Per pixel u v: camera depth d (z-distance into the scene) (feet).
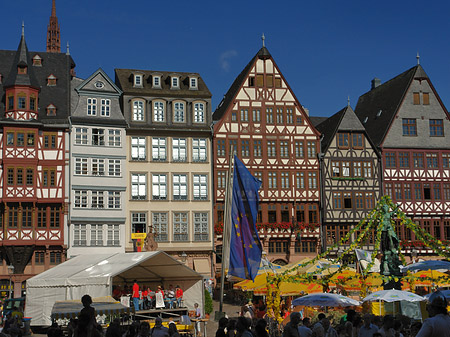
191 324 79.66
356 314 52.31
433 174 158.40
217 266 144.97
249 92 151.84
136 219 140.67
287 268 98.58
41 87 142.51
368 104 180.65
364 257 88.69
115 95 143.23
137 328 46.01
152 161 143.84
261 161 149.59
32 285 88.79
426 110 161.48
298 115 153.28
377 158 155.74
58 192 134.82
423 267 79.25
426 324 26.37
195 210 144.56
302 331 43.27
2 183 131.75
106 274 83.05
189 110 148.77
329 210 150.61
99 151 139.23
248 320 35.55
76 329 35.70
